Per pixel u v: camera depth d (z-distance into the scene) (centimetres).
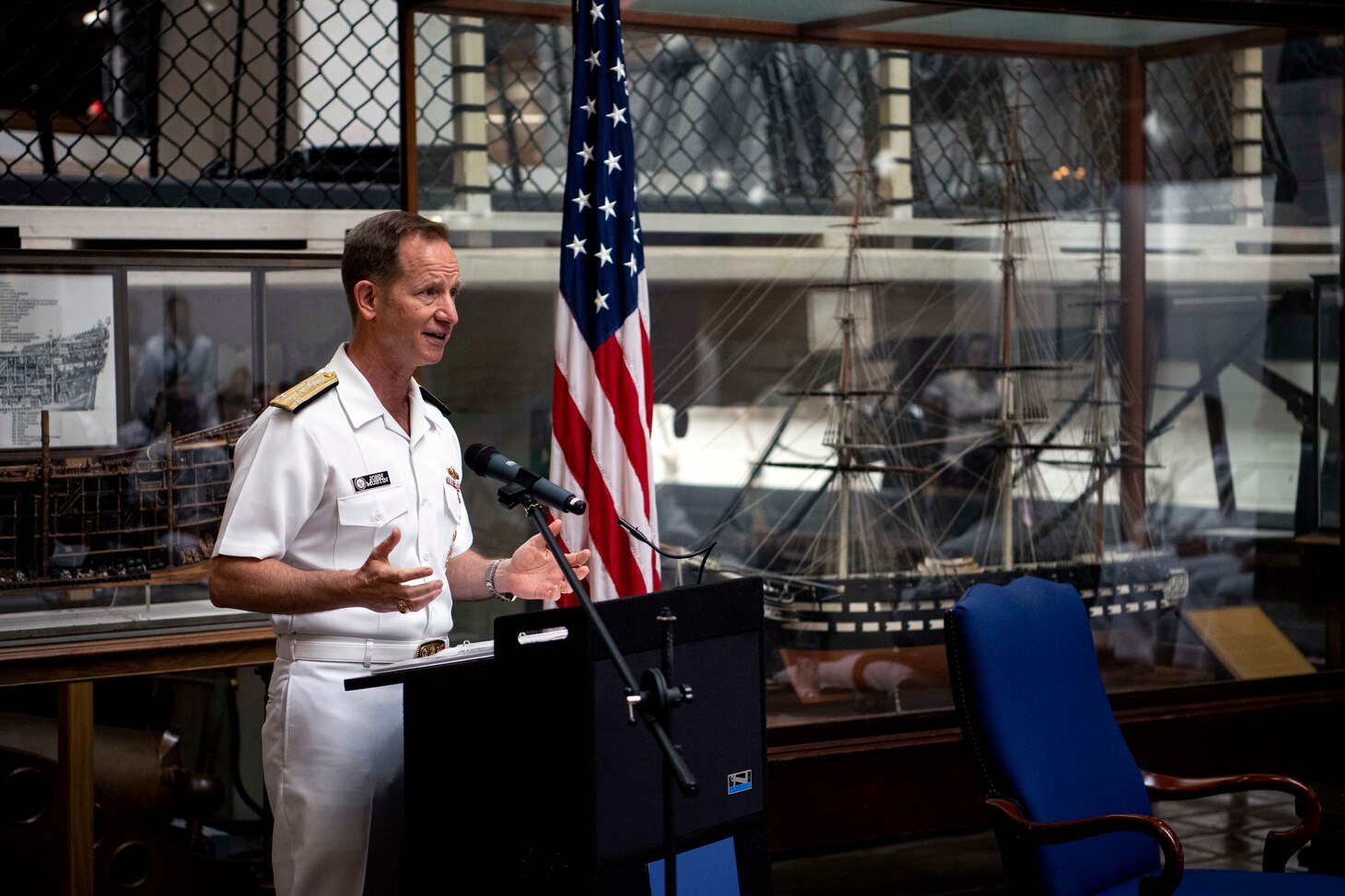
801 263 416
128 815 338
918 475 427
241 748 399
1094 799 277
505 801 212
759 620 230
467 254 378
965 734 271
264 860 345
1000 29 428
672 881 202
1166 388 452
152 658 310
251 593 223
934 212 428
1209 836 410
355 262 239
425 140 372
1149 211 448
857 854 407
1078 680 291
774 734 396
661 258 402
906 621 423
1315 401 463
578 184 339
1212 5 428
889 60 420
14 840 318
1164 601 450
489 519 379
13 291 329
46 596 329
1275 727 450
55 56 381
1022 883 263
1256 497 459
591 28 340
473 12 373
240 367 351
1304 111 458
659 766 212
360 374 242
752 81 409
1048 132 437
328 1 384
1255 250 457
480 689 215
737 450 410
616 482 332
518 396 385
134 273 339
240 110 409
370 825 235
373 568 214
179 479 343
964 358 432
